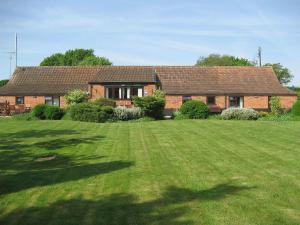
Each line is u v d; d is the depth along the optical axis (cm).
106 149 1549
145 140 1795
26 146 1614
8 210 805
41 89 4481
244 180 1036
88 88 4306
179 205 823
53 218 757
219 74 4797
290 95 4472
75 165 1244
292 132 2052
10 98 4416
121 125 2470
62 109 3166
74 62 8800
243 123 2541
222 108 4400
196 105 3153
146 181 1027
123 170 1162
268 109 4462
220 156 1386
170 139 1827
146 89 4181
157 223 724
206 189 948
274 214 768
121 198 879
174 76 4722
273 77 4791
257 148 1553
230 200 856
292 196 888
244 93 4434
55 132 2081
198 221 732
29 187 976
